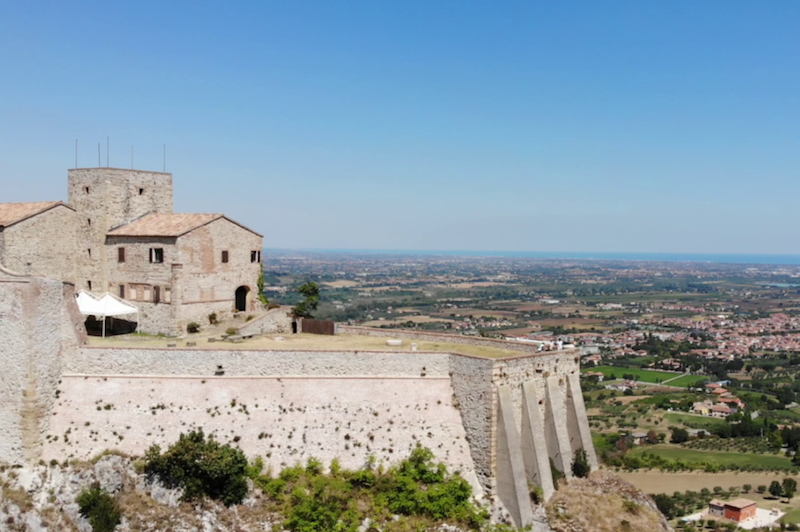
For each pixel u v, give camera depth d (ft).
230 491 172.45
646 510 198.80
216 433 182.09
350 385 190.60
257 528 167.94
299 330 267.59
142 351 186.50
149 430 181.47
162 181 270.87
